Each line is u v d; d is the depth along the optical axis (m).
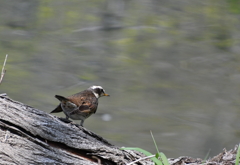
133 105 15.00
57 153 5.06
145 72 17.81
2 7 22.48
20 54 18.42
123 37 20.33
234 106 15.27
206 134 12.80
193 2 23.70
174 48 19.94
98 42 19.95
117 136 12.38
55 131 5.23
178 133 12.89
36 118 5.25
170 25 21.70
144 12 23.09
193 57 18.72
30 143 4.94
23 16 22.11
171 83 17.03
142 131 12.88
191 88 16.75
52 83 16.19
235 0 23.42
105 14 22.34
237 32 21.23
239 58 19.09
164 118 14.01
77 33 20.81
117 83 16.77
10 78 16.14
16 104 5.34
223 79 17.36
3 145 4.74
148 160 5.92
